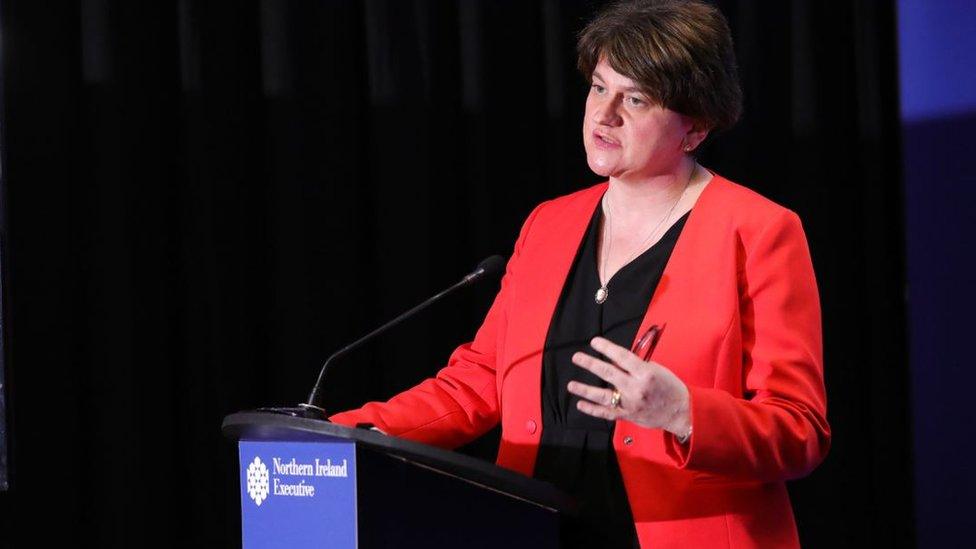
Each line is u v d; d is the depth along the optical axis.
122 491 6.68
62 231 6.72
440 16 7.44
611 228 4.20
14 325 6.59
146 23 6.95
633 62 3.88
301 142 7.10
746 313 3.82
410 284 7.23
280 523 3.32
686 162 4.16
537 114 7.54
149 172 6.92
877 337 7.55
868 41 7.59
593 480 3.85
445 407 4.31
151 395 6.82
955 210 7.46
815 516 7.39
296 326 7.04
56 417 6.64
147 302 6.86
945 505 7.41
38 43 6.74
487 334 4.55
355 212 7.25
